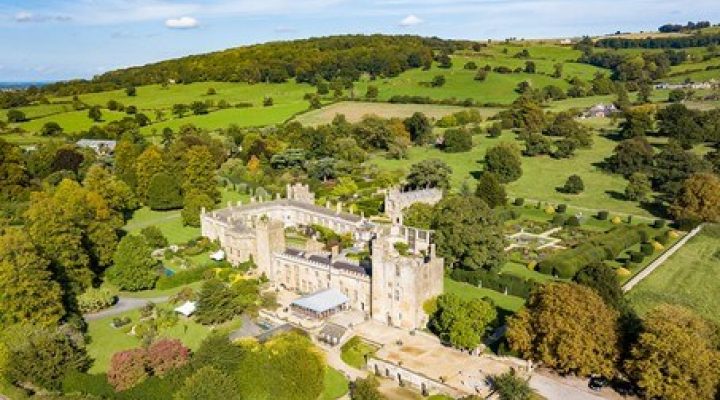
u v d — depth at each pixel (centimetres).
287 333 11669
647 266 15538
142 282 15062
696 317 10031
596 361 10031
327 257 14950
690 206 18900
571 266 15275
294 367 10162
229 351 10562
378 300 13000
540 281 14875
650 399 9731
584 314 10231
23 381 10638
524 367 10919
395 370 10944
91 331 12925
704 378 8950
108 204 19862
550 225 19912
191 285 15362
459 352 11612
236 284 14400
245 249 16188
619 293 11844
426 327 12725
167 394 10025
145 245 15425
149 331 12506
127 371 10300
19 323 11762
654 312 10175
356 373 11138
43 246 14400
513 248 17650
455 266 15862
